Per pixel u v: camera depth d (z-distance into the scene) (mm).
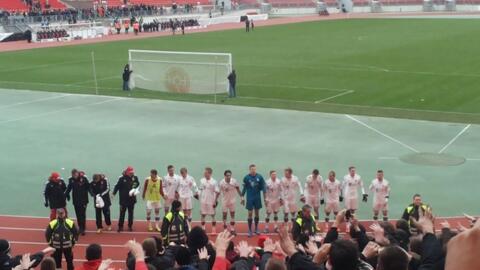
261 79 48562
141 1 122062
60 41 83812
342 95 41750
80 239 19500
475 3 136250
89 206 22828
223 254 6559
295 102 40031
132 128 34000
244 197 21016
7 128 34188
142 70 45375
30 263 9203
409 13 132000
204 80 43375
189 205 20906
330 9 143250
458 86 43562
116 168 26734
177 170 26281
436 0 139000
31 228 20219
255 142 30594
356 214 21469
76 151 29547
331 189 20656
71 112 38250
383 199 20391
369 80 47000
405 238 11320
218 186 20172
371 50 65062
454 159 27109
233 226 20203
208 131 33062
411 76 48219
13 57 65000
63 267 17156
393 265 5703
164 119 36125
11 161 28016
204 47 71500
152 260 9250
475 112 35875
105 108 39375
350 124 33906
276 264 6117
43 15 95312
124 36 88312
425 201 22156
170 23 96562
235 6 137625
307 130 32812
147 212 20547
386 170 25734
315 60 58531
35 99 42438
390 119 34812
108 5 114938
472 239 2734
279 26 101625
